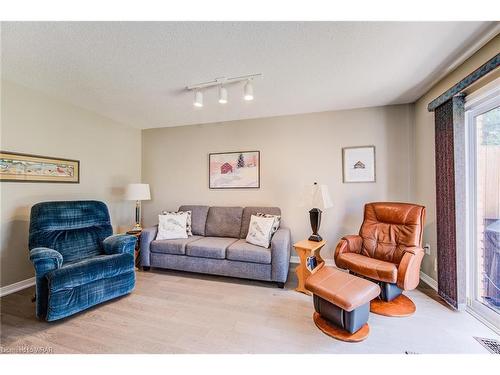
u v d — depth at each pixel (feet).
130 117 11.66
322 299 6.02
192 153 12.78
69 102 9.72
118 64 6.77
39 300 6.11
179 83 7.97
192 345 5.29
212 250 8.99
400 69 7.04
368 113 10.23
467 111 6.67
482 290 6.46
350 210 10.40
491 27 5.15
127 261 7.63
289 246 9.59
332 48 5.97
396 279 6.66
